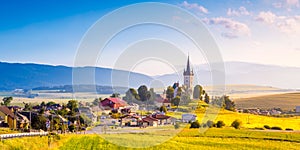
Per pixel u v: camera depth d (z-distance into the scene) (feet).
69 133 125.39
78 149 91.50
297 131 165.48
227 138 127.85
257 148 118.01
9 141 94.68
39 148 96.78
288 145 126.11
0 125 182.91
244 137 136.26
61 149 94.12
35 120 179.22
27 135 110.01
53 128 151.12
